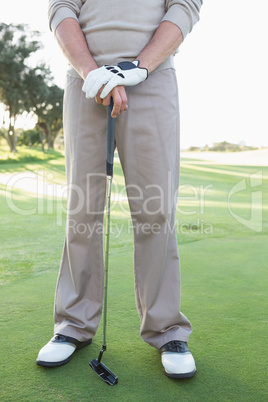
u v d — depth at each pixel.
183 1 1.18
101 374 1.12
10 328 1.41
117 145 1.24
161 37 1.16
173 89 1.22
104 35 1.19
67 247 1.29
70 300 1.28
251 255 2.49
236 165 13.41
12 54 23.53
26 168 12.71
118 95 1.09
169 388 1.08
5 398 1.01
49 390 1.05
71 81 1.25
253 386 1.09
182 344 1.20
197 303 1.66
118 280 1.93
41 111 27.14
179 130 1.27
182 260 2.35
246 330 1.41
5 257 2.37
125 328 1.43
